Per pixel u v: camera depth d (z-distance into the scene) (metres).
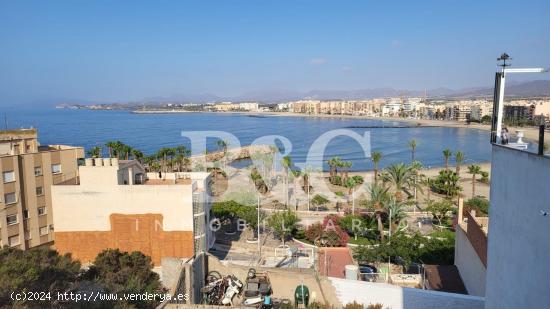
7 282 17.33
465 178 97.25
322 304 19.91
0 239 38.88
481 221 28.22
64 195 36.44
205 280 26.08
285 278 21.53
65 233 36.59
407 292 19.23
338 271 34.59
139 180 41.72
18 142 43.69
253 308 18.02
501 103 12.38
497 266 12.04
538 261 9.53
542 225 9.33
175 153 102.31
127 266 29.31
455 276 32.59
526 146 11.26
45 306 17.41
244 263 37.84
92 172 36.75
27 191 41.44
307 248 45.34
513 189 10.90
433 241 42.06
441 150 163.88
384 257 39.28
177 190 36.38
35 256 22.73
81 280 23.41
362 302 19.84
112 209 36.59
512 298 10.95
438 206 56.66
